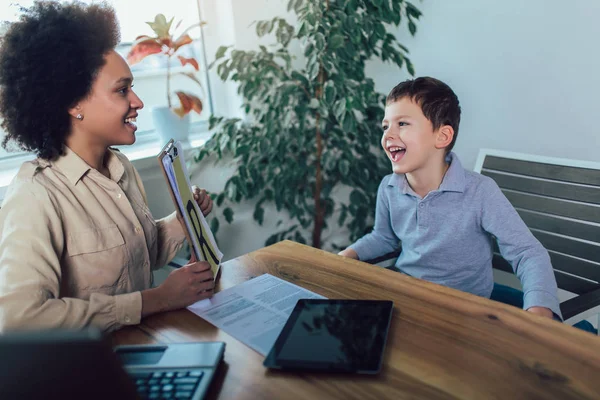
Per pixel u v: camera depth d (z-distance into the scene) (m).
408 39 2.24
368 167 2.16
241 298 0.94
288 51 2.27
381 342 0.75
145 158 1.95
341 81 1.90
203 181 2.21
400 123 1.25
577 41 1.70
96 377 0.44
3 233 0.88
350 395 0.65
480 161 1.59
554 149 1.86
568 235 1.40
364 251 1.42
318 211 2.25
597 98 1.70
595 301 1.11
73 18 0.96
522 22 1.83
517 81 1.90
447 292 0.93
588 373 0.68
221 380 0.70
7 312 0.80
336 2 1.92
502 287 1.46
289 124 2.12
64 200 0.97
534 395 0.64
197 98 2.00
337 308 0.87
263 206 2.39
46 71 0.93
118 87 1.00
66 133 1.01
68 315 0.82
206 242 1.07
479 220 1.25
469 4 1.97
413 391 0.65
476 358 0.72
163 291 0.91
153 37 1.92
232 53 1.98
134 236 1.08
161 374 0.68
